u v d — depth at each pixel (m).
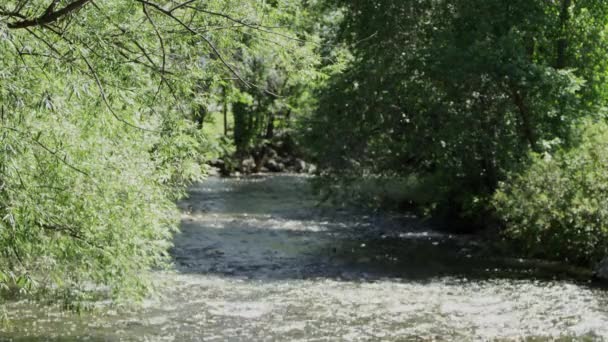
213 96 8.97
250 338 12.70
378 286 17.31
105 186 9.38
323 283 17.61
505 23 23.89
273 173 54.28
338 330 13.27
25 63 6.68
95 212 9.11
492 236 24.31
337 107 26.28
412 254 21.98
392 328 13.41
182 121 8.19
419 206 29.41
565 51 26.81
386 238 24.91
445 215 27.83
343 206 32.38
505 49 22.81
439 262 20.67
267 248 22.64
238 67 8.94
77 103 8.00
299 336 12.84
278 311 14.64
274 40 8.33
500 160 24.56
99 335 12.59
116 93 7.06
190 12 7.99
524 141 24.69
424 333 13.06
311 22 24.17
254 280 17.84
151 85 7.72
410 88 25.48
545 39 25.73
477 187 26.08
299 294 16.30
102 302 14.69
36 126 7.49
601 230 18.73
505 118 24.31
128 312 14.14
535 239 20.80
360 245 23.45
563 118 23.41
